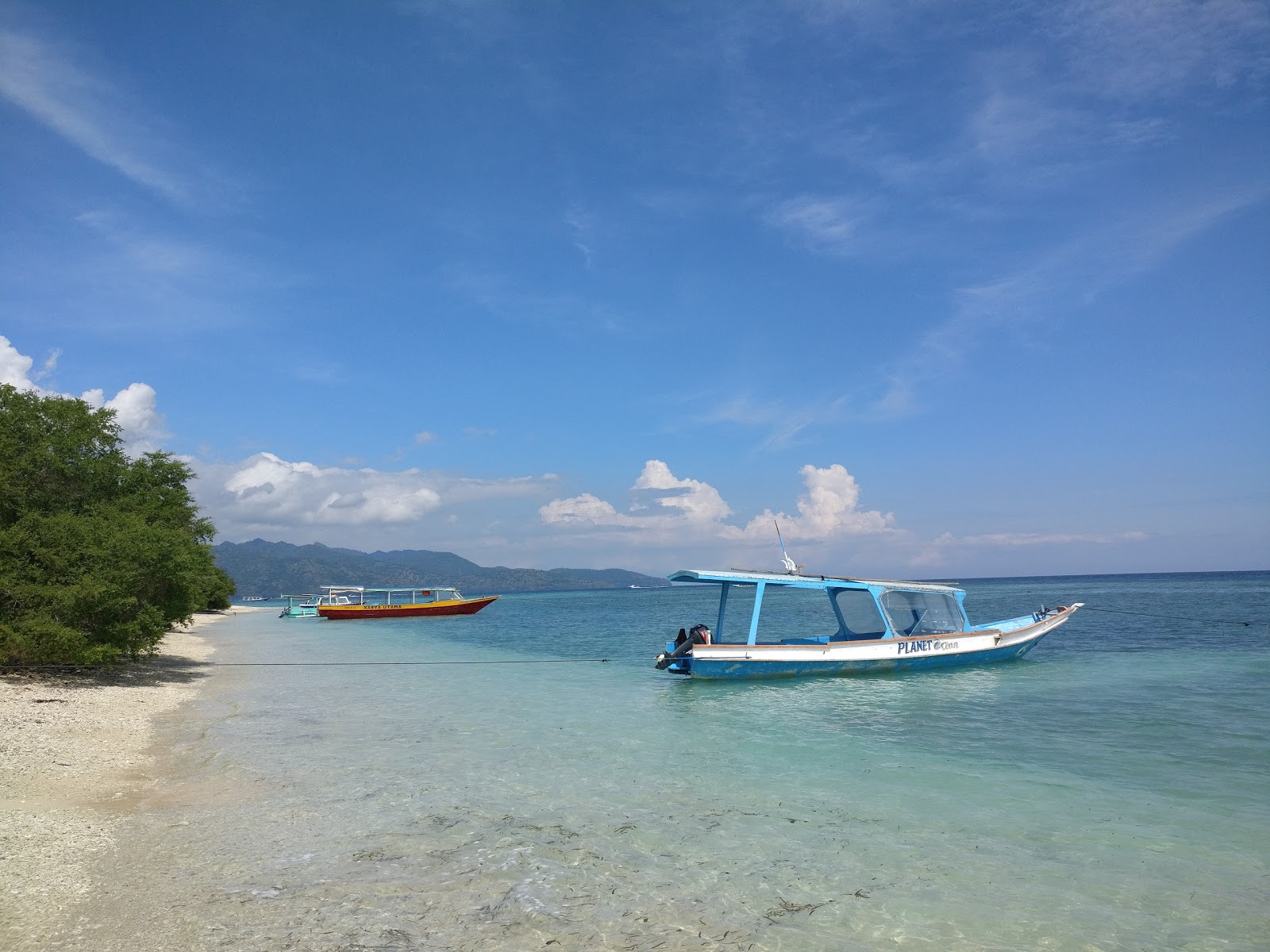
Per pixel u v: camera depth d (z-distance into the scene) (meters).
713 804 11.48
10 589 19.48
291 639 51.22
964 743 15.63
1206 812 11.06
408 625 67.31
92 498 24.31
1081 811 11.12
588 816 10.87
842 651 24.30
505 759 14.45
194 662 33.34
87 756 13.77
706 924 7.47
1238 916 7.75
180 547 23.06
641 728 17.55
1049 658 28.70
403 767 13.81
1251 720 17.41
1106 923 7.62
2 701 17.98
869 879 8.63
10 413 22.33
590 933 7.23
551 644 44.28
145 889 8.02
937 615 26.27
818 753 14.87
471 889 8.24
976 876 8.75
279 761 14.25
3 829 9.53
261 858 9.05
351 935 7.07
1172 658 28.52
